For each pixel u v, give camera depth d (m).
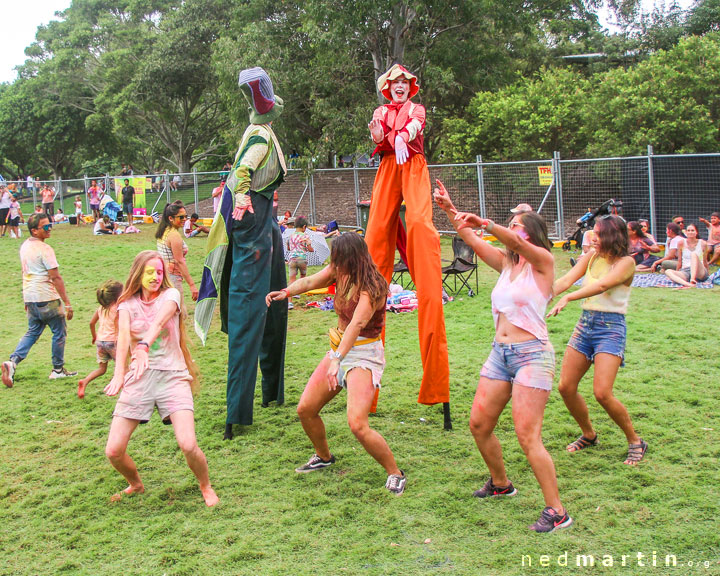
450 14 22.36
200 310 5.77
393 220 5.83
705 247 11.60
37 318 6.92
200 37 33.78
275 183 5.77
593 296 4.69
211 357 7.99
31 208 30.28
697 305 9.80
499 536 3.80
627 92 19.11
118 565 3.64
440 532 3.87
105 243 18.83
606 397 4.59
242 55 23.45
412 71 23.25
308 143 24.45
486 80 24.25
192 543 3.85
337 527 3.97
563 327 8.76
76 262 15.15
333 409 6.07
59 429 5.67
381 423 5.66
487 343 8.10
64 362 7.75
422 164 5.58
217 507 4.27
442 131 25.42
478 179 18.36
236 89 23.38
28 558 3.75
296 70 22.89
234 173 5.58
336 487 4.50
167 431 5.59
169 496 4.44
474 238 4.08
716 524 3.82
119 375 4.07
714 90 19.02
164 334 4.31
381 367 4.41
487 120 21.39
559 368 7.05
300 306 10.80
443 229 19.80
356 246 4.28
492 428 4.09
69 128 48.25
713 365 6.88
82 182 28.78
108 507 4.32
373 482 4.55
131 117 40.47
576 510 4.04
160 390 4.28
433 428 5.52
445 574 3.44
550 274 3.88
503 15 22.33
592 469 4.61
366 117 21.72
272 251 6.00
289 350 8.17
